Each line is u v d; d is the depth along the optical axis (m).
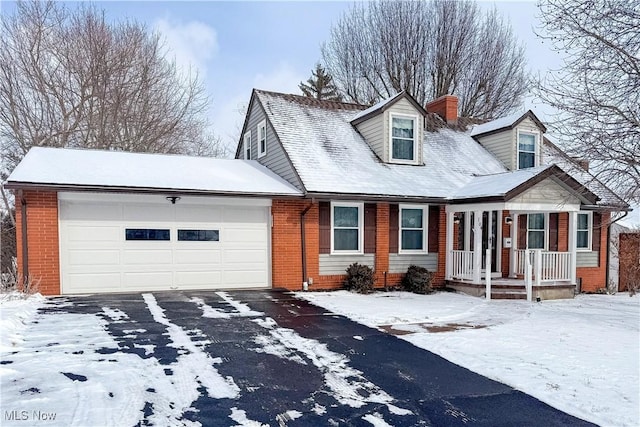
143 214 11.02
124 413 4.27
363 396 4.96
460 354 6.62
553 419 4.47
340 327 8.09
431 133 17.30
